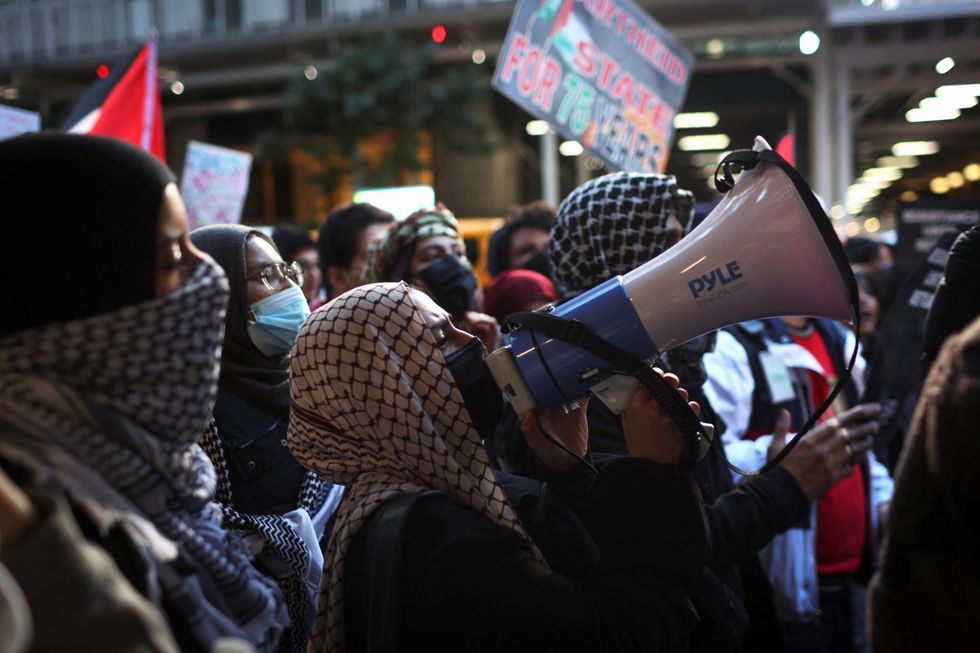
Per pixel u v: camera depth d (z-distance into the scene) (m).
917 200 4.15
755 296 1.20
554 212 4.01
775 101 14.34
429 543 1.15
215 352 1.00
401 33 13.70
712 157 19.17
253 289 1.81
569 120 3.44
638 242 1.88
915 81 13.62
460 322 2.61
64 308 0.91
